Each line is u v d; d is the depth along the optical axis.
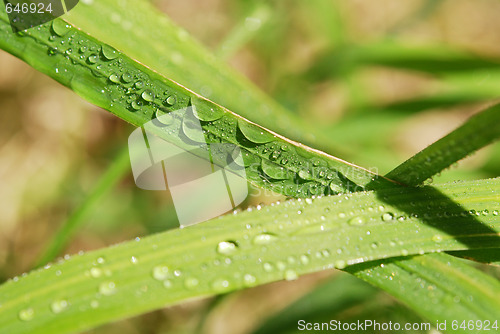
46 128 0.38
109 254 0.21
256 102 0.25
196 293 0.21
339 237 0.22
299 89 0.36
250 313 0.35
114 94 0.22
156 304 0.21
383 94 0.44
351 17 0.46
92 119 0.39
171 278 0.21
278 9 0.36
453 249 0.21
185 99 0.22
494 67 0.30
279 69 0.38
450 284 0.21
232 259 0.21
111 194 0.35
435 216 0.22
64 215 0.36
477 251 0.22
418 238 0.22
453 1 0.47
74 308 0.21
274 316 0.28
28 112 0.39
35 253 0.36
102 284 0.21
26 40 0.22
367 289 0.27
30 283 0.21
